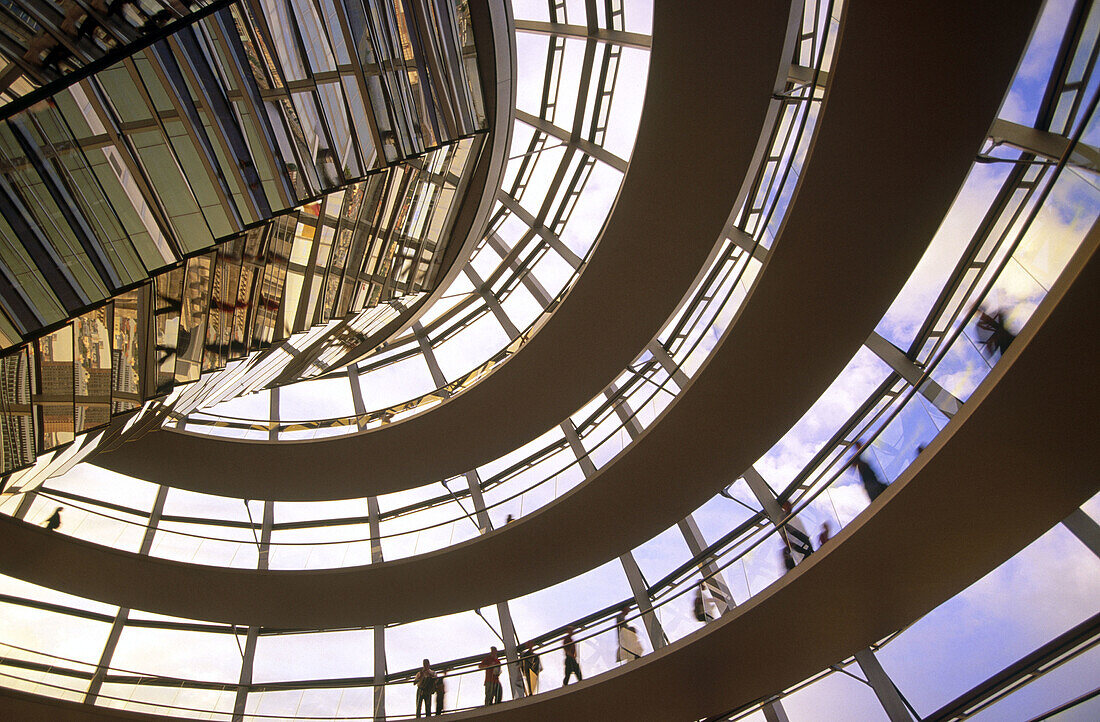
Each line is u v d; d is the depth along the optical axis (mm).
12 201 5449
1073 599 10086
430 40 9367
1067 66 7695
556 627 16719
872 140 8797
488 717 14445
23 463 8023
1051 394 8406
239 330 10078
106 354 8289
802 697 13367
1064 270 7520
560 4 12242
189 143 6449
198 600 16375
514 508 16781
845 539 10742
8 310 5621
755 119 10062
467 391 15359
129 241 6121
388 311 14820
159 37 6062
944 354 9922
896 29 7641
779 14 8734
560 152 15250
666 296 13016
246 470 16859
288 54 7355
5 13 5109
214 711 15703
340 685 17188
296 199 7586
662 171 10898
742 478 14891
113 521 16062
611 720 14180
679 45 9188
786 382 12141
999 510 9836
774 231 11641
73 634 16375
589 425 17359
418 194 11281
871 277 10469
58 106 5535
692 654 12812
